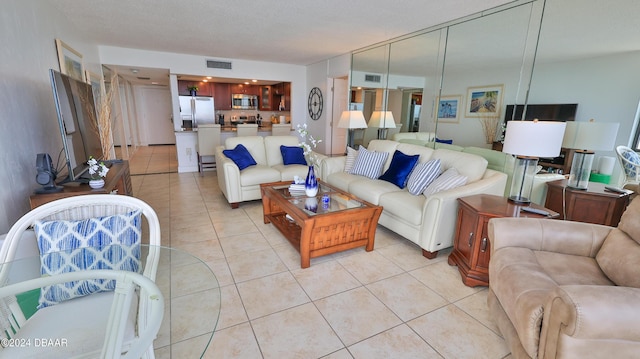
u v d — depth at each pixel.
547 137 2.10
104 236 1.40
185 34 4.27
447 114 3.78
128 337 1.05
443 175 2.79
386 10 3.15
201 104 7.64
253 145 4.46
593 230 1.74
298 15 3.35
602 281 1.51
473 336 1.72
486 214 2.08
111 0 2.93
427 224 2.52
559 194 2.62
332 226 2.48
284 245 2.81
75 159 2.50
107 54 5.22
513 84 3.04
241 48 5.24
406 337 1.70
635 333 1.05
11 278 1.26
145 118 9.95
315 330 1.74
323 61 6.43
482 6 3.02
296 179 3.12
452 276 2.33
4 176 1.92
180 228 3.18
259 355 1.56
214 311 1.43
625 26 2.27
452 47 3.62
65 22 3.40
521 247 1.75
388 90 4.75
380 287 2.17
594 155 2.57
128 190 3.40
